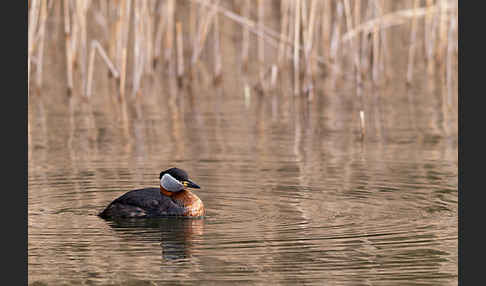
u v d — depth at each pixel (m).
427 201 14.20
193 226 13.09
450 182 15.41
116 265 11.25
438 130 20.12
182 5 32.84
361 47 28.88
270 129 20.42
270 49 31.75
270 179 15.73
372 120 21.45
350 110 22.86
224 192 14.95
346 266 11.03
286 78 27.89
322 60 26.56
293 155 17.69
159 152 18.03
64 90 26.02
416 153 17.78
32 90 25.89
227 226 13.02
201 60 30.56
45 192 14.97
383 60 28.84
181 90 26.06
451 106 23.09
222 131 20.25
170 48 28.23
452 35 27.48
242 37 32.97
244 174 16.14
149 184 15.53
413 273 10.77
